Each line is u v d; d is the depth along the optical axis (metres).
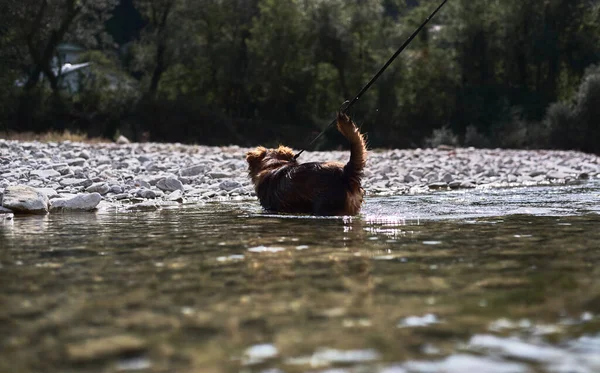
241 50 48.44
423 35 52.66
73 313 2.34
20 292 2.69
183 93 48.47
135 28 76.06
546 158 18.00
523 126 40.72
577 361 1.76
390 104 49.19
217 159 14.38
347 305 2.38
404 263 3.24
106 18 44.44
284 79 49.03
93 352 1.91
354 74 51.03
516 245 3.80
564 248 3.65
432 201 7.34
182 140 39.09
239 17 48.38
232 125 43.12
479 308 2.31
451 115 50.56
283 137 44.88
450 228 4.73
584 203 6.80
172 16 46.28
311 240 4.18
